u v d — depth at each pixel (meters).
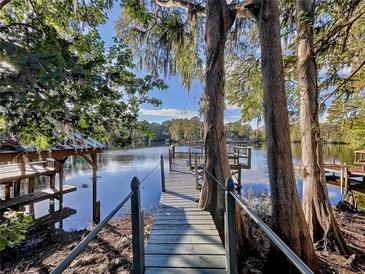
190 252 2.99
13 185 9.24
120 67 3.72
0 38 1.98
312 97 5.27
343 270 4.29
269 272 4.01
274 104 4.07
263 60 4.20
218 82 4.63
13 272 4.57
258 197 10.30
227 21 4.63
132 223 2.38
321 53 5.00
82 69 2.62
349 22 4.28
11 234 2.92
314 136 5.29
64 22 4.00
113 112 3.71
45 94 2.36
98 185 14.27
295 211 3.96
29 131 3.23
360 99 7.52
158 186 14.45
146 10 6.10
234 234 2.29
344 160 18.42
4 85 1.93
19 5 3.62
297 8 5.07
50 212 8.28
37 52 2.07
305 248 3.92
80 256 4.40
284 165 4.01
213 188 4.61
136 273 2.37
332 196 11.30
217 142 4.64
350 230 6.28
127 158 28.16
